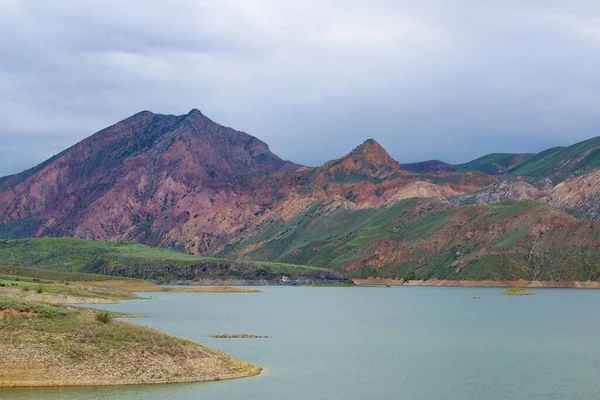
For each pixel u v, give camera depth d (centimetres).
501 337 10744
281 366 7344
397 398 5875
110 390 5453
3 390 5312
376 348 9156
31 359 5681
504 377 6938
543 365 7756
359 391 6116
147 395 5366
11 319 6181
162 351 6197
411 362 7894
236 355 8094
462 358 8269
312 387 6200
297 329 11775
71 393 5297
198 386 5791
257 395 5606
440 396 5972
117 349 6028
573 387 6419
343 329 11919
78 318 6538
